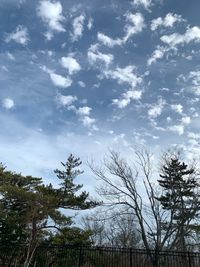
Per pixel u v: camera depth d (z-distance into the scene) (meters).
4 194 21.56
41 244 21.30
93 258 20.59
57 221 20.89
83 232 22.97
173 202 32.22
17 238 21.47
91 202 25.00
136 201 30.12
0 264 21.25
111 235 39.59
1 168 24.59
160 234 28.80
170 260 20.17
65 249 21.20
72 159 26.95
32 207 20.44
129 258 20.27
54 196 22.89
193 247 31.66
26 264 18.91
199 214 30.86
